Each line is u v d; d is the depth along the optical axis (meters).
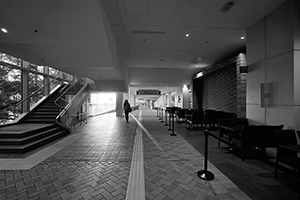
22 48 4.58
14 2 3.37
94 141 4.83
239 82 5.88
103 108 16.28
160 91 23.05
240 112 5.75
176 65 9.34
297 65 3.12
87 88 9.99
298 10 3.15
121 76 7.42
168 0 3.29
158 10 3.66
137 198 1.99
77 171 2.75
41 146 4.30
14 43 4.35
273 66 3.59
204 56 7.34
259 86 4.00
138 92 22.75
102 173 2.68
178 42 5.66
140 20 4.12
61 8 3.52
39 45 4.48
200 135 5.65
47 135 4.94
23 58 5.12
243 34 4.94
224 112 7.07
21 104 6.34
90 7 3.48
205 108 10.41
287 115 3.22
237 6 3.46
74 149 4.02
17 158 3.38
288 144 2.52
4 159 3.32
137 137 5.35
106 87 9.70
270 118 3.64
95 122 9.27
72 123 7.69
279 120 3.40
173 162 3.14
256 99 4.09
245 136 2.96
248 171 2.73
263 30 3.91
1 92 5.51
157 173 2.67
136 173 2.67
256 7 3.48
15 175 2.61
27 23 3.83
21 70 6.28
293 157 2.41
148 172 2.70
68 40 4.32
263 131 2.97
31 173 2.68
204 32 4.81
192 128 7.07
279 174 2.61
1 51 4.71
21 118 6.05
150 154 3.62
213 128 6.88
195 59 7.93
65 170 2.79
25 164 3.06
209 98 9.77
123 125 8.10
